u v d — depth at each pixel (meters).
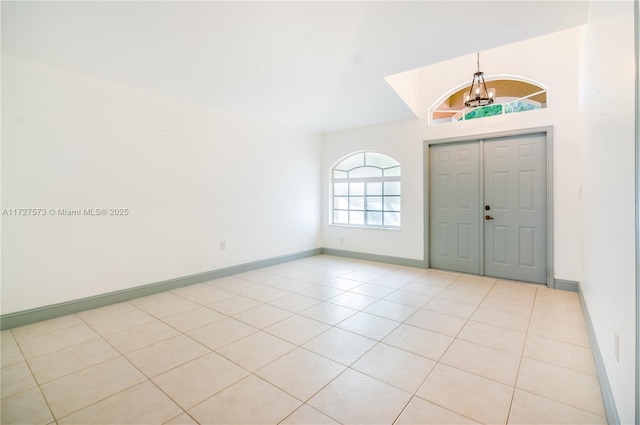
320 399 1.76
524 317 2.88
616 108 1.55
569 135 3.63
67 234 3.01
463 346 2.34
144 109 3.53
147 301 3.38
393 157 5.05
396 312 3.03
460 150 4.50
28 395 1.80
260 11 2.23
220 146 4.29
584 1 2.19
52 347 2.36
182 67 3.05
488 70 4.10
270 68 3.13
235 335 2.55
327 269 4.80
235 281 4.16
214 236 4.25
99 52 2.71
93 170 3.16
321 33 2.53
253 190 4.75
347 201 5.81
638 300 1.10
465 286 3.87
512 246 4.12
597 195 2.19
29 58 2.74
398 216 5.21
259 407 1.69
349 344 2.39
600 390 1.80
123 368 2.08
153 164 3.61
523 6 2.22
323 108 4.35
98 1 2.08
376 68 3.19
